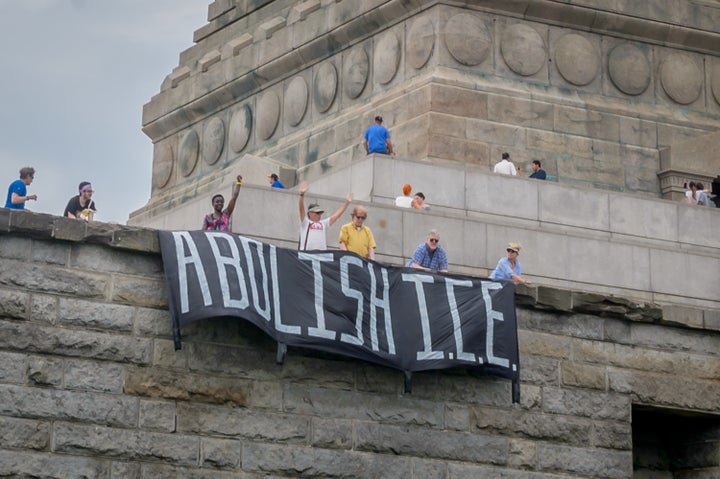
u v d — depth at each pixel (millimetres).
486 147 60094
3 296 38250
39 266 38750
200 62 71688
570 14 63031
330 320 41250
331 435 41281
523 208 55312
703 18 65500
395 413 42250
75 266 39094
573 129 62062
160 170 73562
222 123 70188
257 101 68438
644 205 56938
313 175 63531
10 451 37656
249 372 40531
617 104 63500
